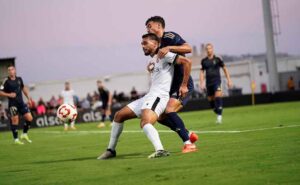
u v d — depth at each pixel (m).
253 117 23.92
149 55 11.33
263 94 44.16
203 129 18.55
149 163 10.02
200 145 12.80
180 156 10.67
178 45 11.30
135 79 57.34
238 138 13.86
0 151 16.08
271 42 46.22
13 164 11.96
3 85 19.62
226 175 8.16
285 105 35.31
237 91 52.94
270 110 29.48
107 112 28.61
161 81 11.14
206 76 22.17
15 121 19.50
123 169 9.54
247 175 8.05
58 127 32.97
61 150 14.85
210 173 8.41
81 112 37.19
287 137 12.89
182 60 10.95
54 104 42.00
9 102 19.62
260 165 8.80
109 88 56.81
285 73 54.97
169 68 11.16
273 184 7.35
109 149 11.55
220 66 22.14
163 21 11.52
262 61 58.25
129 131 20.77
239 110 33.34
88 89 56.44
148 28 11.54
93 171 9.62
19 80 19.84
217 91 21.77
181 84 11.27
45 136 23.19
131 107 11.30
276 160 9.19
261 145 11.59
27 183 8.90
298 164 8.64
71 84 55.81
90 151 13.82
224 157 10.05
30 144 18.50
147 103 11.01
